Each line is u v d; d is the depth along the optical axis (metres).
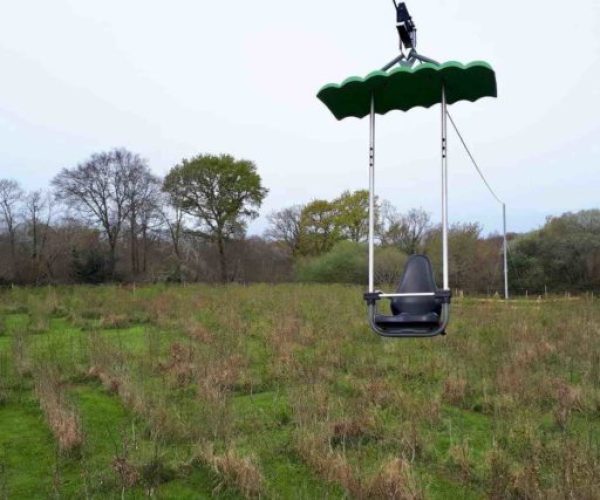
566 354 9.45
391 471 4.84
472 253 30.69
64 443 5.83
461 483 5.14
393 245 36.28
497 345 10.02
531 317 13.19
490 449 5.56
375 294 4.29
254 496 4.97
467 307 15.55
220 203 37.78
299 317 13.23
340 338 10.56
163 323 12.90
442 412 6.95
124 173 37.31
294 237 45.97
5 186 31.95
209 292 20.08
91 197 36.47
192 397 7.40
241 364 8.85
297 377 8.09
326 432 5.95
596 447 5.40
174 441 6.05
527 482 4.72
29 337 10.52
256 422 6.49
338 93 4.70
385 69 4.52
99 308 15.73
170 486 5.19
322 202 44.47
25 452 5.93
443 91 4.41
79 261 31.91
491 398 7.23
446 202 4.32
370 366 8.70
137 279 33.44
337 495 4.98
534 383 7.69
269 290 20.72
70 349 9.72
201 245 39.16
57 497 4.83
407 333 4.15
